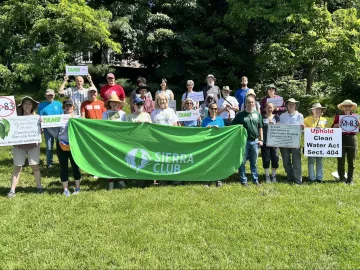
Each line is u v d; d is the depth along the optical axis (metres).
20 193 6.65
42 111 8.14
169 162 7.10
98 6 15.66
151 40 15.70
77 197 6.41
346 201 6.35
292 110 7.74
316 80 17.34
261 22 15.95
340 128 7.31
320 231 5.16
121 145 6.91
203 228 5.25
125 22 14.83
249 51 17.16
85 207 5.96
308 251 4.64
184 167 7.16
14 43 10.42
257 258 4.51
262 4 14.20
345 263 4.38
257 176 7.40
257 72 16.72
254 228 5.26
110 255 4.54
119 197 6.41
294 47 15.45
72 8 9.16
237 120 7.42
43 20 9.26
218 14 17.73
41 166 8.52
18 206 5.98
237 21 14.81
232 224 5.36
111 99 7.08
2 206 5.99
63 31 9.58
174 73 16.59
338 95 15.45
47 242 4.83
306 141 7.39
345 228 5.26
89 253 4.59
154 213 5.71
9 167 8.34
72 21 9.18
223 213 5.74
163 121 7.32
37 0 9.91
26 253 4.60
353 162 7.41
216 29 16.34
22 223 5.37
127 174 6.95
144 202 6.16
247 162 9.23
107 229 5.18
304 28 14.13
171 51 16.77
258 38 16.98
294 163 7.48
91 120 6.73
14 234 5.05
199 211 5.81
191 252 4.60
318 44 12.95
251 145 7.32
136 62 20.41
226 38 17.08
